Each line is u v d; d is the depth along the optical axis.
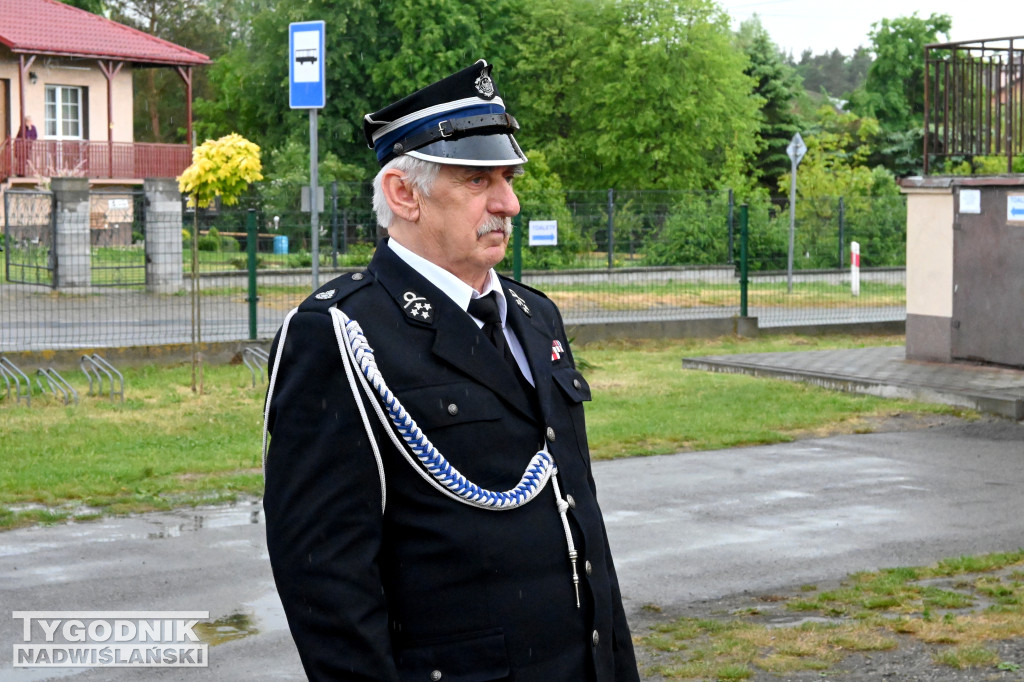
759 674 4.89
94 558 6.66
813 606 5.79
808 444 10.31
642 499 8.23
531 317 2.51
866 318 21.19
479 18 43.97
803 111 61.72
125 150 34.22
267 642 5.35
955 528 7.47
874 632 5.39
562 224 21.62
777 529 7.43
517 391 2.34
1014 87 14.11
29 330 16.80
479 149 2.36
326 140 42.72
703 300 22.34
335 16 42.56
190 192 13.00
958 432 10.88
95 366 12.55
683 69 42.22
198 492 8.30
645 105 42.62
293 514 2.20
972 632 5.36
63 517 7.56
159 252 21.38
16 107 33.78
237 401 12.18
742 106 44.41
